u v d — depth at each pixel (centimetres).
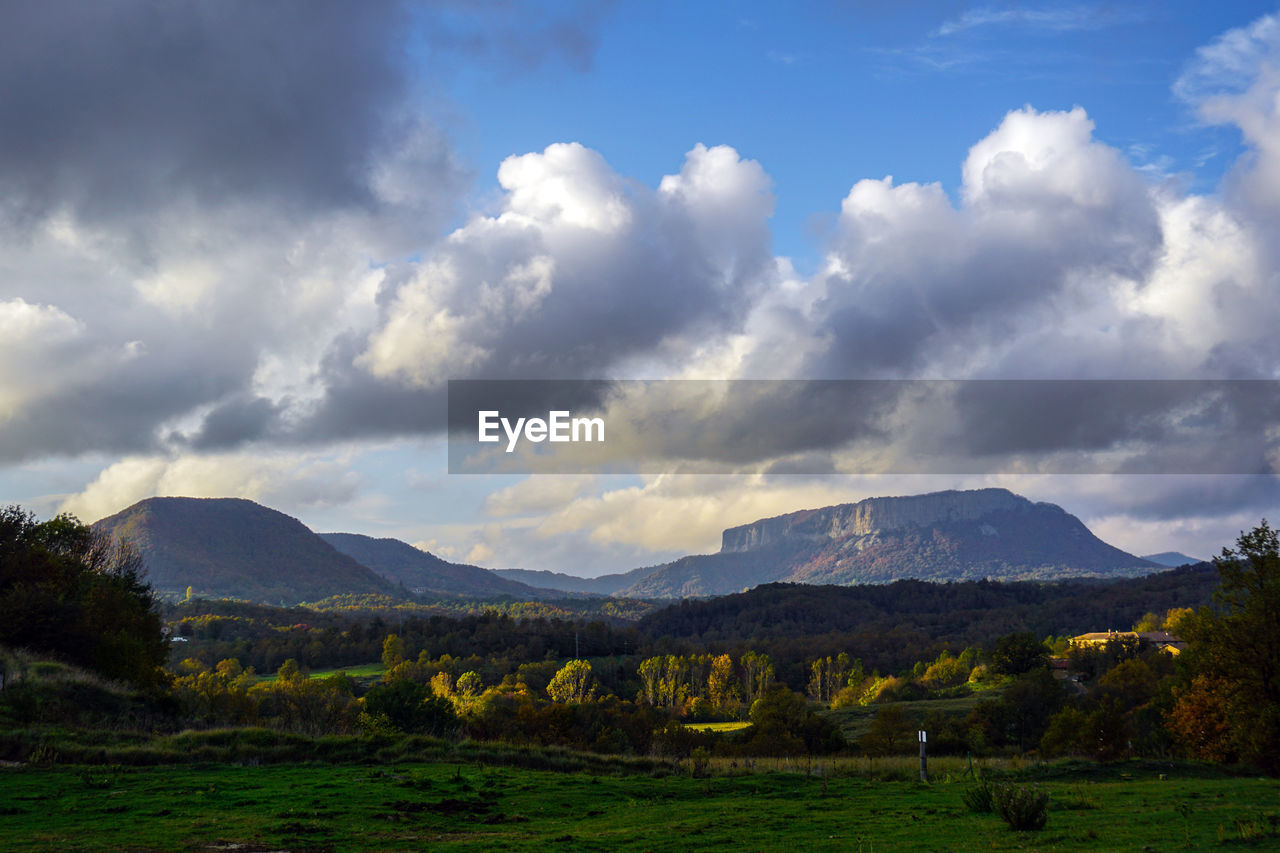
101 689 3541
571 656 18625
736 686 14925
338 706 5591
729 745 7144
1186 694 3966
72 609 4509
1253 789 2480
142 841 1717
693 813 2253
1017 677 13238
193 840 1742
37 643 4288
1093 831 1755
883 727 8338
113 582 5941
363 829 1911
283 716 4250
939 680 14862
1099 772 3081
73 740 2783
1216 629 3622
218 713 4159
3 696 3127
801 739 7306
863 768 3312
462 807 2252
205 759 2783
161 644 5866
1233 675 3522
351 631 19425
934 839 1781
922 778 2953
